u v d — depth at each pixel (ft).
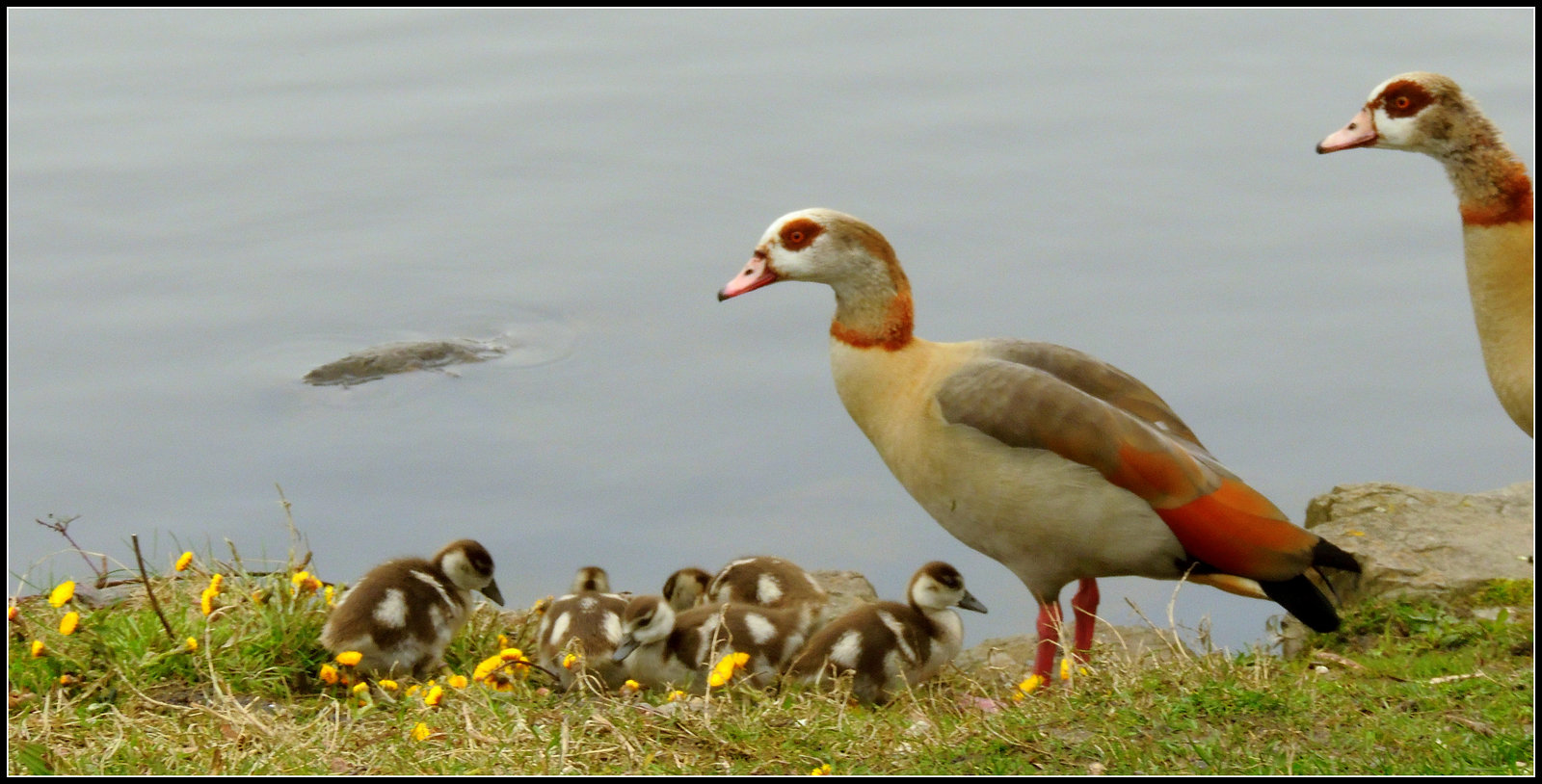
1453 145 39.52
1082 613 39.86
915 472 39.40
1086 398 37.45
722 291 40.73
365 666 38.83
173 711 33.78
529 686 40.63
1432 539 44.80
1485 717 30.99
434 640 40.01
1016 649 46.62
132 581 41.96
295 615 39.17
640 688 40.88
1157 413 39.86
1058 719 31.50
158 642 37.63
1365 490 49.01
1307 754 29.43
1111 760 29.63
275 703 36.06
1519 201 39.34
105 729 32.30
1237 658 35.29
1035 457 37.17
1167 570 38.06
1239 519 36.76
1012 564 39.47
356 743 31.48
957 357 40.06
